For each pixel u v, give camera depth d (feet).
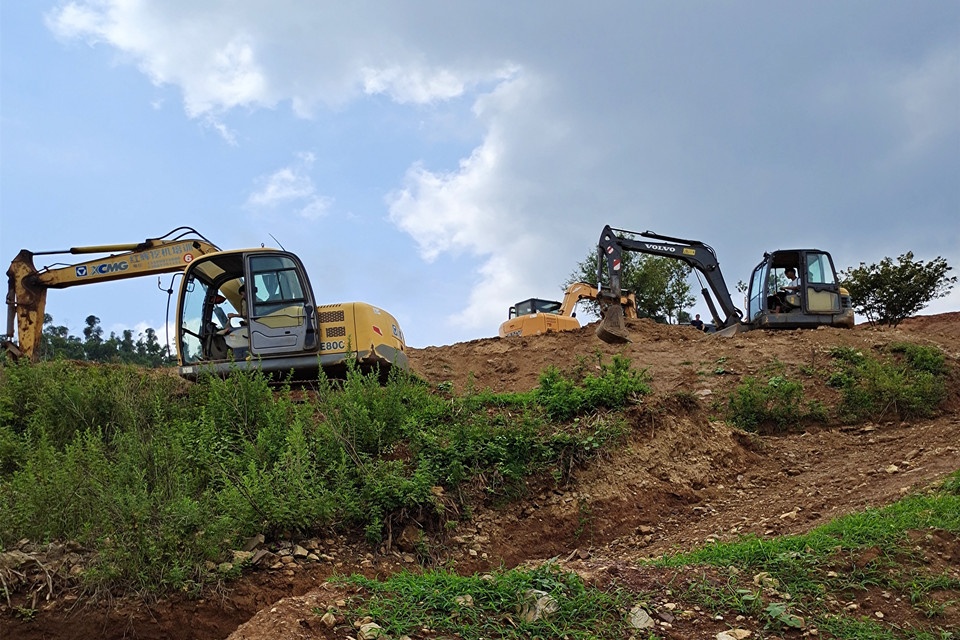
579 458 31.78
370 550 25.86
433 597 18.75
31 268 50.47
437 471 29.37
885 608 19.44
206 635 21.59
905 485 28.66
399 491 27.14
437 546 26.91
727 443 36.27
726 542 26.66
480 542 27.76
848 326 66.28
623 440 33.53
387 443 31.19
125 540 22.39
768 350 55.47
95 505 23.95
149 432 32.86
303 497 25.84
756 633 18.26
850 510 27.25
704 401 46.75
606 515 30.17
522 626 17.99
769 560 21.30
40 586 21.70
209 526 23.11
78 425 35.78
